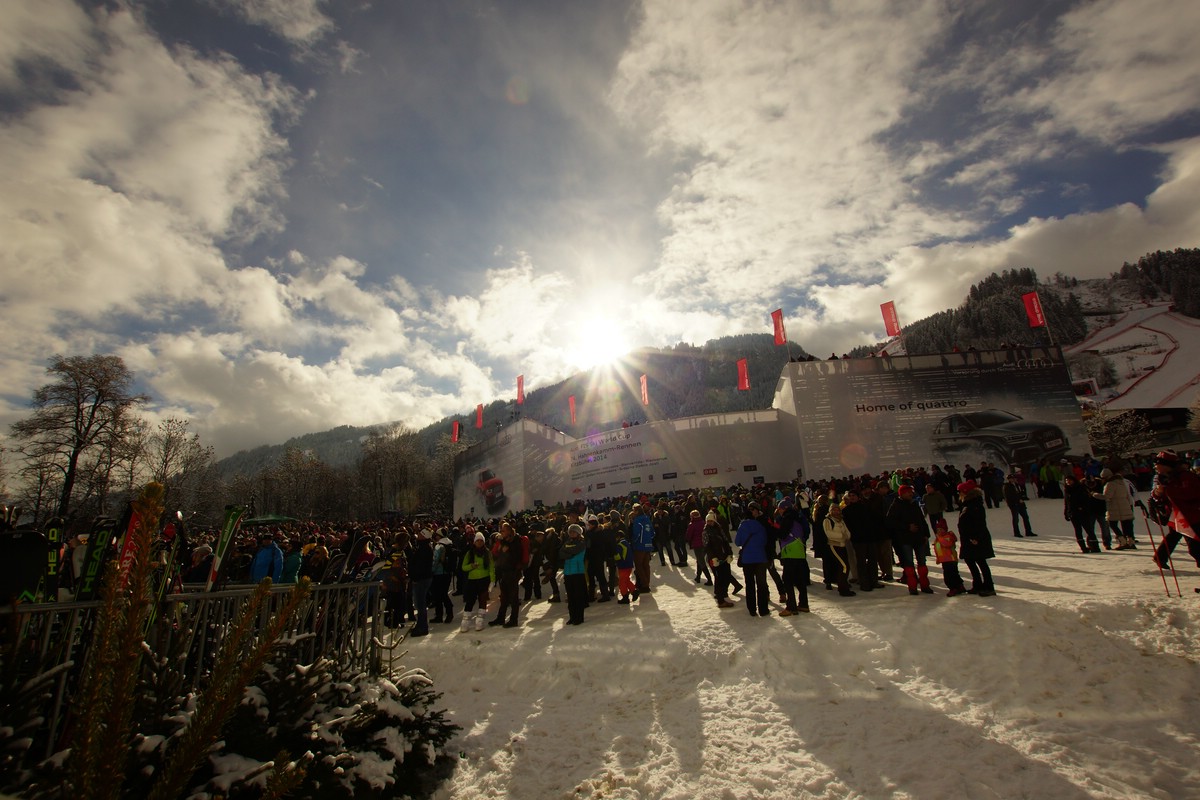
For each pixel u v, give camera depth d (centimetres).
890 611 725
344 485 7419
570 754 482
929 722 467
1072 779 376
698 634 731
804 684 569
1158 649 513
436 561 1115
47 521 331
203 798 260
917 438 3102
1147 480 1980
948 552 785
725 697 567
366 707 405
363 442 7512
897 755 424
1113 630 552
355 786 348
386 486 7481
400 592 997
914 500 847
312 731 343
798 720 499
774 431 3584
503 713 594
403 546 1005
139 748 257
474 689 695
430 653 824
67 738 261
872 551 918
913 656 587
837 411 3180
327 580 937
